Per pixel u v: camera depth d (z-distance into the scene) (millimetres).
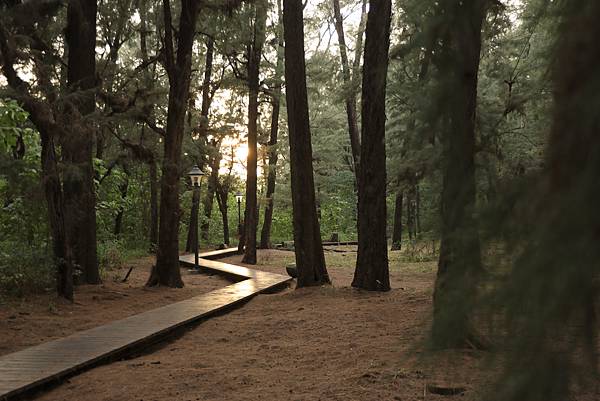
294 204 13016
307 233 12930
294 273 16984
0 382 5734
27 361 6590
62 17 17562
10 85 10789
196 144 27016
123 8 18234
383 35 10711
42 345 7449
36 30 13461
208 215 39875
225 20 17906
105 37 19141
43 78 11508
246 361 6445
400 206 29031
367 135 11453
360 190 11617
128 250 27797
